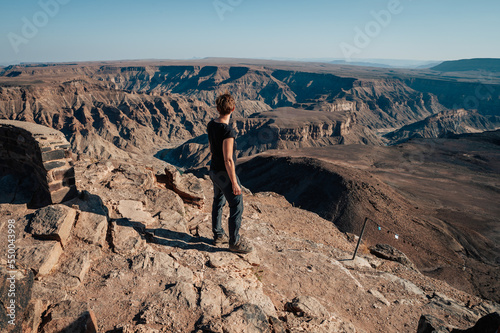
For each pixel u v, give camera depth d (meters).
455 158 169.12
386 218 71.00
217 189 5.16
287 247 8.51
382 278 8.43
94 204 5.29
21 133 5.00
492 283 45.97
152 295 3.89
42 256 3.84
